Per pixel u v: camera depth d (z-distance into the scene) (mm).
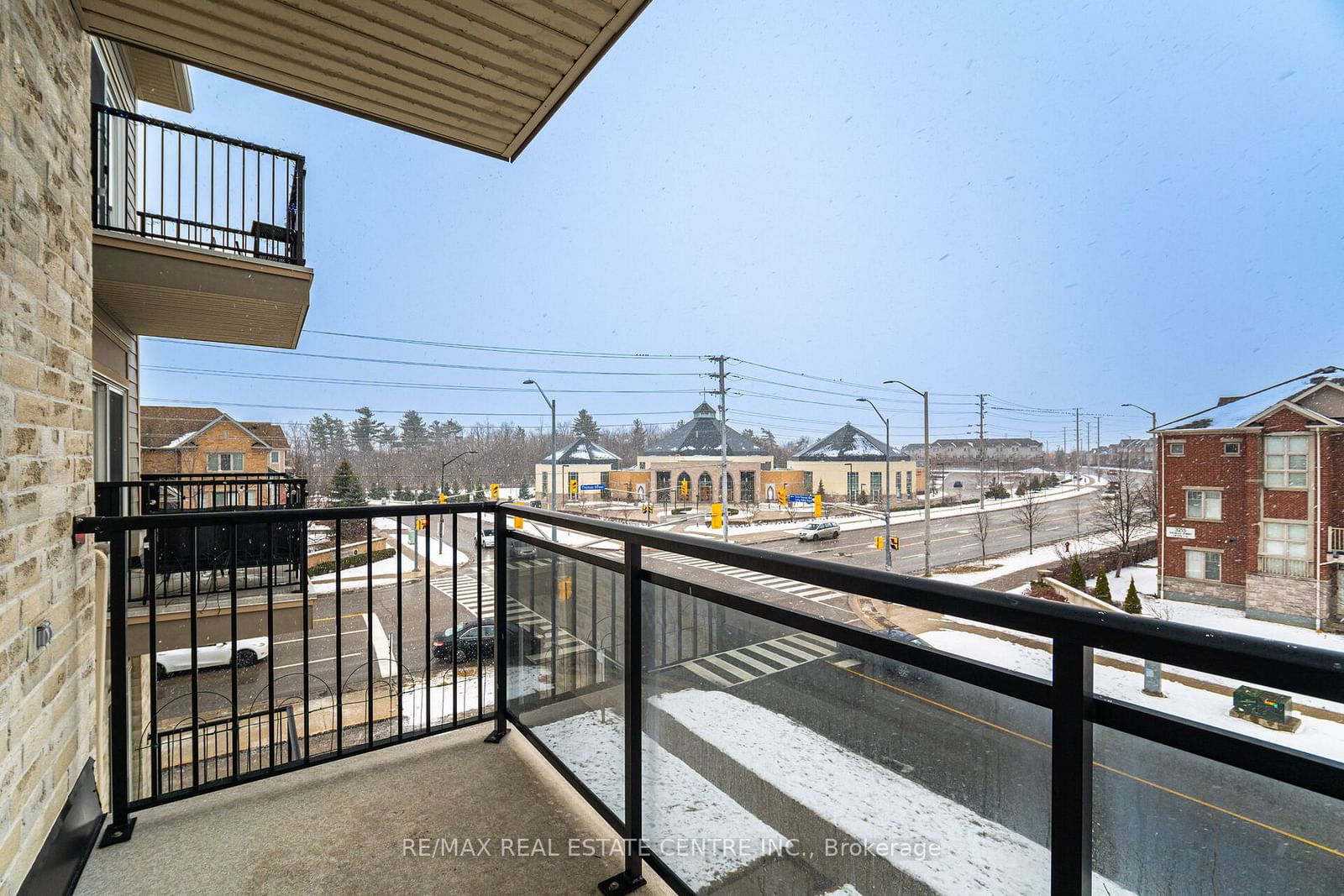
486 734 2371
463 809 1860
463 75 2523
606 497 42125
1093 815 676
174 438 29156
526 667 2244
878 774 935
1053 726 702
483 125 2918
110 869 1596
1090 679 674
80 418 1883
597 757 1801
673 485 39656
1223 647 539
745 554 1128
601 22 2229
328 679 10961
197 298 4625
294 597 4883
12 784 1302
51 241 1686
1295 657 490
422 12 2150
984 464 41375
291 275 4762
